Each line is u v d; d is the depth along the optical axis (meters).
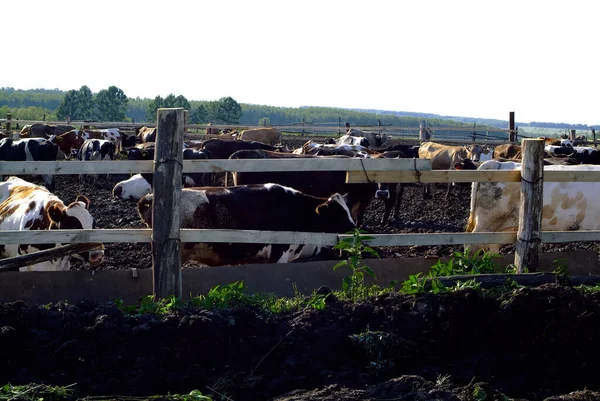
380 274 6.86
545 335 5.46
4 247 7.88
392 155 16.55
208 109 86.25
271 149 17.77
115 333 5.08
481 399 4.52
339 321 5.47
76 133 26.14
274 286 6.55
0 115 91.75
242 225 8.16
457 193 18.62
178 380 4.87
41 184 19.38
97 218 13.47
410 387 4.59
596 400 4.64
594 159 21.22
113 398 4.53
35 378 4.75
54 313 5.23
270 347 5.19
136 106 150.62
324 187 12.36
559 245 10.84
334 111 143.50
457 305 5.54
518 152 21.53
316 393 4.56
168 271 6.07
